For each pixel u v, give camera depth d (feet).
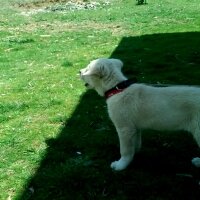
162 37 12.51
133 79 5.35
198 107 4.82
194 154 5.74
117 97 5.19
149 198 4.83
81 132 6.54
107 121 6.86
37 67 10.32
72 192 5.03
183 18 15.39
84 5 19.57
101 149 5.97
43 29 15.02
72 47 12.22
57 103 7.77
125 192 4.96
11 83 9.11
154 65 9.66
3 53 11.94
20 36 13.99
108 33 13.76
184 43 11.53
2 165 5.73
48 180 5.29
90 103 7.66
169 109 4.95
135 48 11.32
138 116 5.14
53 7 19.33
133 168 5.43
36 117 7.23
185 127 4.97
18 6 19.79
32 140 6.37
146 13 16.67
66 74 9.50
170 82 8.43
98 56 10.90
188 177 5.19
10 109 7.61
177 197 4.83
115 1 20.34
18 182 5.32
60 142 6.23
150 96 5.07
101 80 5.26
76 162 5.66
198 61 9.78
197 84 8.23
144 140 6.15
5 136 6.54
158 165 5.48
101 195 4.94
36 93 8.36
